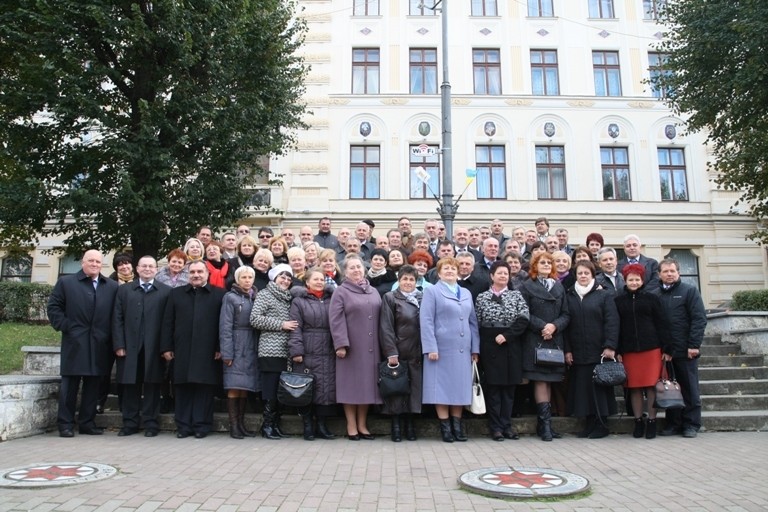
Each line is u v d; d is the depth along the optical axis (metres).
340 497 4.59
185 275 8.18
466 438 6.97
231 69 12.98
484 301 7.24
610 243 21.36
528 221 21.31
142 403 7.60
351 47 22.16
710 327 11.66
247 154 13.61
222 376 7.31
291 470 5.41
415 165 21.53
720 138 16.09
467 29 22.36
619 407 8.15
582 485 4.82
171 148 12.27
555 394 7.82
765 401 8.20
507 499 4.54
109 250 13.44
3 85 12.24
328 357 7.04
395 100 21.77
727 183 14.54
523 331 7.04
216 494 4.63
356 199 21.14
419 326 7.05
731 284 21.25
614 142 21.94
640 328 7.14
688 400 7.26
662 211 21.58
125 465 5.56
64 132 12.59
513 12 22.53
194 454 6.07
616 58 22.64
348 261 7.17
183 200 12.51
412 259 8.06
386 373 6.74
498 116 21.89
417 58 22.25
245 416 7.49
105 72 12.05
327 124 21.52
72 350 7.26
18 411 7.11
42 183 11.77
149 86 12.70
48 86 11.82
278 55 13.92
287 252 8.46
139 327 7.37
